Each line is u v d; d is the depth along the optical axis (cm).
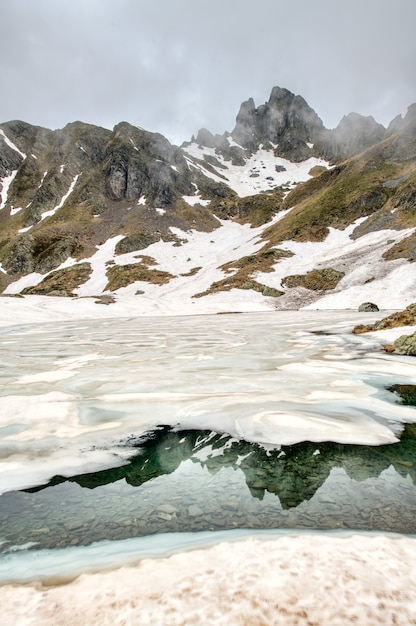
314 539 405
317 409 926
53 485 579
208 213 14875
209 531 436
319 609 288
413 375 1316
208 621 279
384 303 5569
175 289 8362
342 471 606
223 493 543
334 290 6650
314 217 10531
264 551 379
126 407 976
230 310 6412
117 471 627
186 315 5884
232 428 811
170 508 501
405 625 272
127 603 305
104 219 14238
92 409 965
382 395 1050
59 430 816
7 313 4872
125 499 532
